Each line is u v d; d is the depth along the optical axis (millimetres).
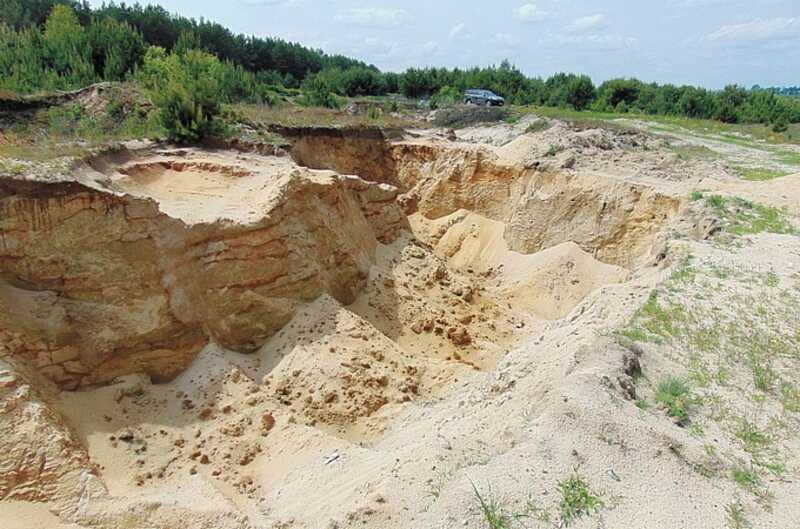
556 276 23141
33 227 12539
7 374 10750
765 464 7832
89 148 18188
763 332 11180
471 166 29078
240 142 24484
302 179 18516
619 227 22656
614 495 7000
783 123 39031
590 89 54312
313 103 43438
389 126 33594
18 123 24484
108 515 9742
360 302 19500
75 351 12711
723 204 18609
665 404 8914
